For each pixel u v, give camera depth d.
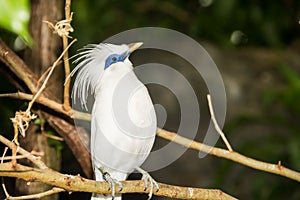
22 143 7.45
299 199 11.85
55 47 7.34
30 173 4.89
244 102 14.20
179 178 13.09
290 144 11.23
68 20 5.07
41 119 7.01
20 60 6.70
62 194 12.36
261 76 15.02
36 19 7.27
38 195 5.11
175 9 15.16
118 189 5.48
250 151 11.77
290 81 11.91
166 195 5.68
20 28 3.79
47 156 7.43
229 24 15.13
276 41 15.06
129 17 14.61
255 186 11.89
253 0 14.59
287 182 11.87
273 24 14.95
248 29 15.51
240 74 14.93
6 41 8.34
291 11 15.41
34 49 7.34
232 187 12.77
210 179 13.09
